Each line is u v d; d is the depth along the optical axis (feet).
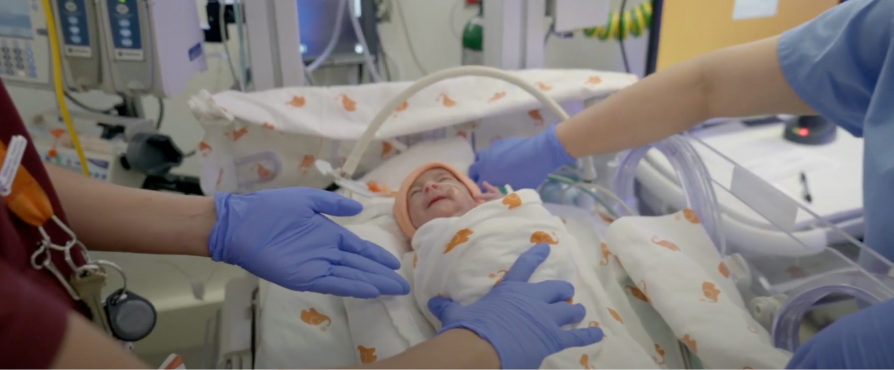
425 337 3.07
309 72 4.86
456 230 3.26
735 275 3.51
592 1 4.49
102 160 4.11
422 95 4.10
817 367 2.11
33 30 3.50
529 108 4.25
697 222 3.71
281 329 3.16
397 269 3.16
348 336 3.17
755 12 4.88
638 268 3.41
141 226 2.67
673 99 3.25
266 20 3.91
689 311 3.06
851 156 4.52
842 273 2.58
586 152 3.66
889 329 1.92
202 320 5.20
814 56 2.79
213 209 2.80
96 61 3.51
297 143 4.07
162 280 5.29
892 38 2.49
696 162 3.67
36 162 2.05
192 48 3.98
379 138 3.94
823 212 3.79
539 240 3.20
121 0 3.33
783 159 4.50
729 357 2.80
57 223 2.17
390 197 4.02
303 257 2.79
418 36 5.82
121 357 1.54
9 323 1.35
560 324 2.69
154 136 4.33
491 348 2.28
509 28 4.43
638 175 4.53
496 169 4.02
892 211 2.53
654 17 4.79
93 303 2.31
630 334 3.21
